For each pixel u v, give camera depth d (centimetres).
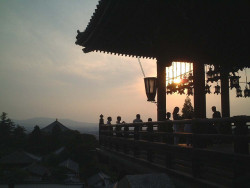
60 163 5906
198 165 520
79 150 6353
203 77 902
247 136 394
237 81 1015
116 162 1059
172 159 629
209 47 841
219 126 671
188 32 768
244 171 403
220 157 452
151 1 678
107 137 1295
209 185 459
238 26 676
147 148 757
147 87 884
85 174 5644
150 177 372
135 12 752
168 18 731
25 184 3303
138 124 849
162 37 840
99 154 1405
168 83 1188
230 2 584
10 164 5634
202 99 883
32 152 7819
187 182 532
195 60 919
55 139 8306
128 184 364
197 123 531
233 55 916
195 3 621
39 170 4872
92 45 1043
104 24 862
